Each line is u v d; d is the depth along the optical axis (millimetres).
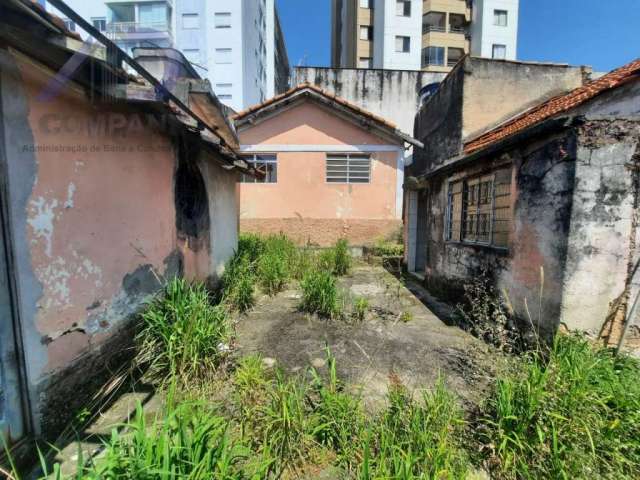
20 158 1647
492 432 1820
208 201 4309
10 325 1624
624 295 2492
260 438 1802
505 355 2725
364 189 8633
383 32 20688
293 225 8703
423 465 1560
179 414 1561
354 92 13625
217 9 20516
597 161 2414
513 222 3141
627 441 1697
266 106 8125
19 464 1616
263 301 4719
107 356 2352
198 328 2498
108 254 2350
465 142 5844
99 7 17859
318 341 3336
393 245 8352
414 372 2703
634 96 3979
